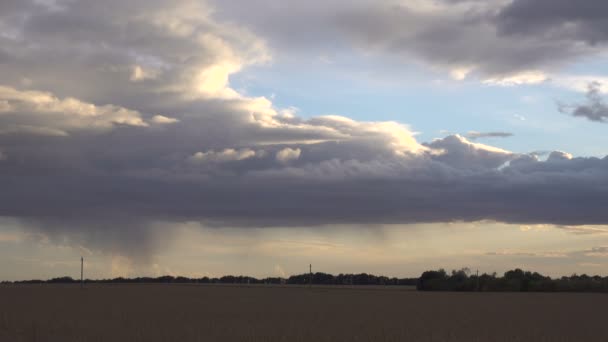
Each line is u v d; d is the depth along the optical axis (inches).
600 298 4726.9
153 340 1423.5
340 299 4286.4
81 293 4936.0
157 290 6127.0
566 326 1918.1
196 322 1913.1
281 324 1871.3
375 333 1587.1
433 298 4613.7
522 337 1569.9
